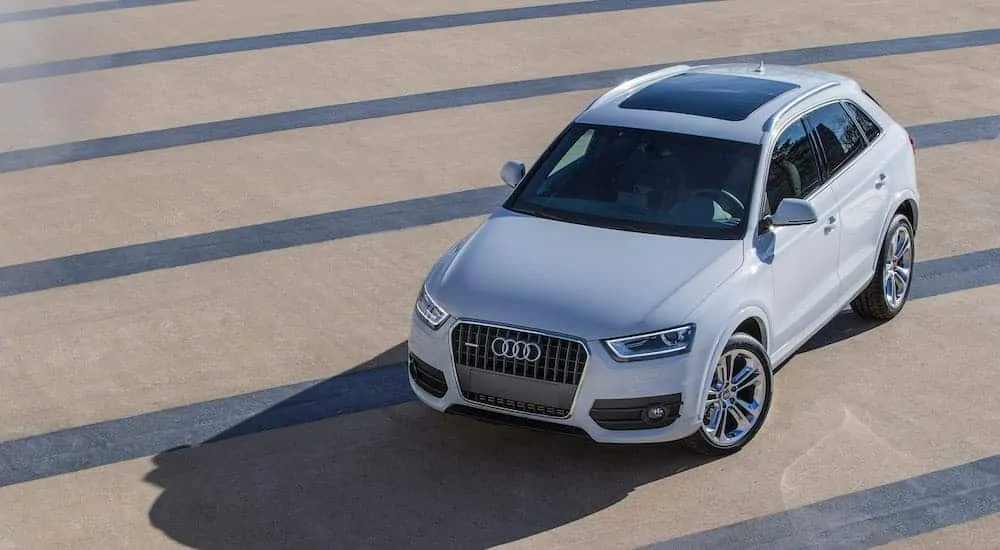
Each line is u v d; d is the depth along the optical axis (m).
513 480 9.99
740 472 10.05
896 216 12.76
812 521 9.36
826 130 11.95
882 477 9.96
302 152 18.12
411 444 10.61
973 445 10.45
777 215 10.52
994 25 24.06
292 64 21.84
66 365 12.20
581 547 9.05
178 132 18.91
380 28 23.94
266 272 14.36
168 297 13.74
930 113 19.56
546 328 9.57
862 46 22.78
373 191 16.72
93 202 16.48
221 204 16.38
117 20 24.67
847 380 11.62
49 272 14.43
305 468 10.25
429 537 9.22
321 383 11.77
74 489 10.04
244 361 12.23
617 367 9.48
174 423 11.08
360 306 13.45
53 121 19.34
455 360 9.92
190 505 9.74
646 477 9.99
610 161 11.24
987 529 9.26
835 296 11.73
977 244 14.93
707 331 9.73
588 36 23.41
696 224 10.61
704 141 11.13
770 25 24.11
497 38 23.30
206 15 24.92
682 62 21.86
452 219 15.80
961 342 12.41
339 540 9.20
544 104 19.92
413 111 19.66
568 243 10.50
